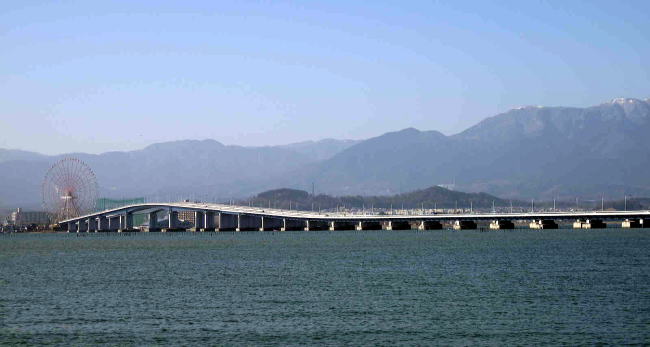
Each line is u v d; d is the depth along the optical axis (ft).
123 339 239.30
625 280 371.76
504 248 654.12
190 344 231.91
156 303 311.06
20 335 246.27
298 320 268.21
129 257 609.01
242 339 238.27
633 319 263.08
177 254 640.58
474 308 289.33
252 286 367.25
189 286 370.53
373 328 253.24
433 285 362.33
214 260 554.46
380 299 315.78
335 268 464.65
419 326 255.70
